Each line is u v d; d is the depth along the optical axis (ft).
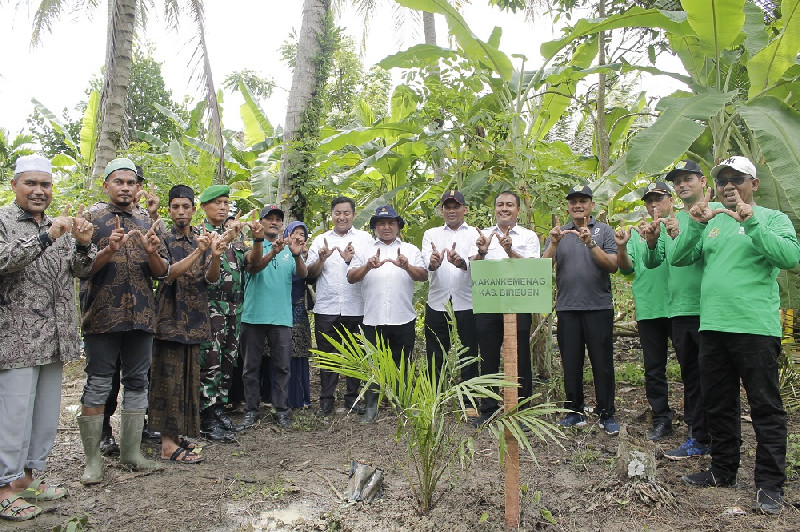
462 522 10.38
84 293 12.98
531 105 23.34
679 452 13.88
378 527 10.27
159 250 13.25
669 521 10.44
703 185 14.01
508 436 10.11
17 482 11.35
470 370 17.38
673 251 12.81
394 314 17.92
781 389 18.58
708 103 17.31
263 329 17.44
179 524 10.52
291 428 17.08
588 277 15.83
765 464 10.89
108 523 10.54
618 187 20.13
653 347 15.87
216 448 15.11
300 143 22.68
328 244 18.54
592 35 24.39
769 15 25.82
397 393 10.98
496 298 10.29
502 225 16.93
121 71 25.79
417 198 23.93
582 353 16.16
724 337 11.32
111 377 12.73
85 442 12.46
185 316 13.88
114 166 12.63
